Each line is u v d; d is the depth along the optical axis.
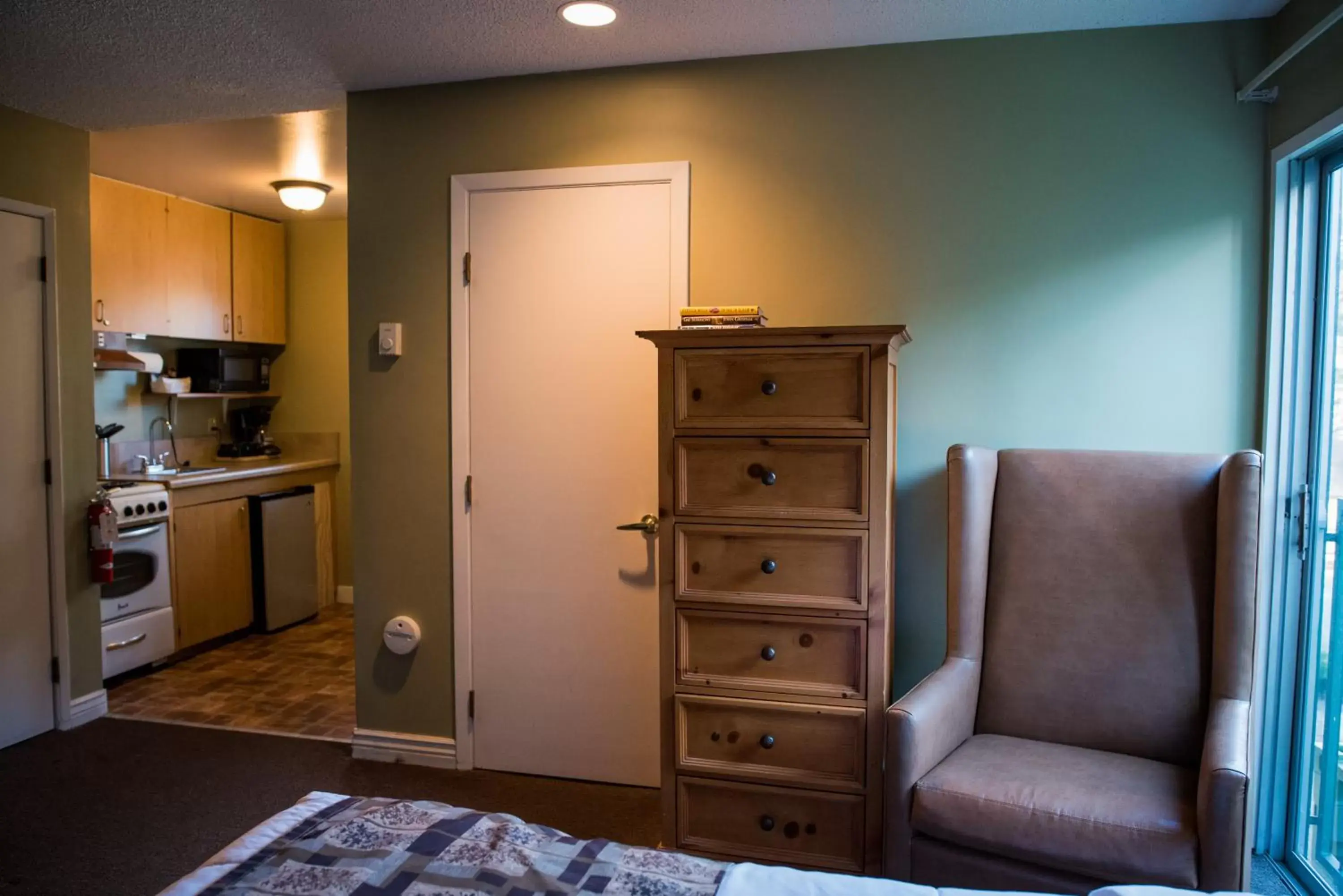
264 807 2.78
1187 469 2.22
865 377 2.16
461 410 3.00
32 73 2.83
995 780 1.92
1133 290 2.51
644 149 2.82
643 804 2.80
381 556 3.11
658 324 2.83
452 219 2.97
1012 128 2.56
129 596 4.04
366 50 2.67
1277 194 2.36
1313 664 2.32
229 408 5.45
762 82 2.72
